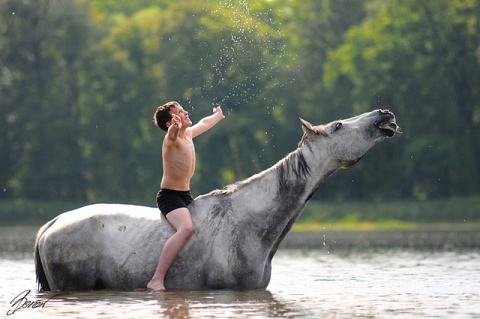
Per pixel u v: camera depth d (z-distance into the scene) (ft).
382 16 414.62
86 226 78.74
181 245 76.64
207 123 83.92
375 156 384.47
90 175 460.96
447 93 398.83
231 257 77.46
